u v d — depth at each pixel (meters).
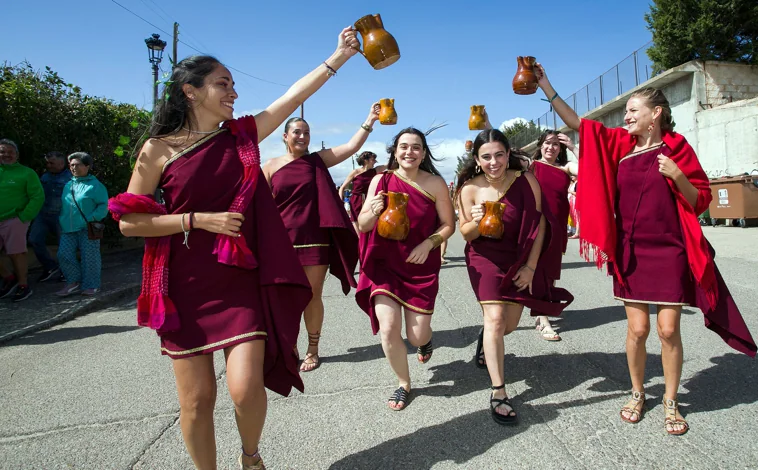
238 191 2.15
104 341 5.01
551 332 4.49
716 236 11.53
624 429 2.82
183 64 2.17
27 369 4.21
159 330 2.03
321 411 3.21
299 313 2.35
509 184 3.37
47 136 9.47
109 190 11.22
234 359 2.04
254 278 2.19
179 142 2.15
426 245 3.23
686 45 20.59
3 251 6.72
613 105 23.12
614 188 2.94
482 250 3.33
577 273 7.84
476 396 3.36
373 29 2.62
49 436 2.97
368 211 3.41
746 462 2.43
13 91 8.68
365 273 3.39
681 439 2.67
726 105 16.92
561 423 2.93
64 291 6.96
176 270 2.10
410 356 4.27
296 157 4.24
